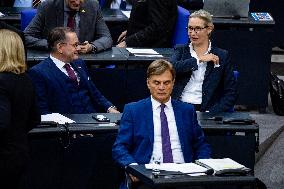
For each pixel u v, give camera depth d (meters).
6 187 11.05
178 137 12.37
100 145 13.14
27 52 17.02
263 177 16.23
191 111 12.57
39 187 12.85
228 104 15.19
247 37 19.88
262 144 17.38
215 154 13.26
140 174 10.53
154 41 19.08
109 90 16.34
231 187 12.70
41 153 12.77
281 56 26.25
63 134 12.73
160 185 10.12
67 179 13.03
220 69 15.30
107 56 16.80
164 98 12.27
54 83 14.72
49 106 14.73
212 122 13.36
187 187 11.19
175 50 15.67
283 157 17.44
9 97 10.91
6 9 21.14
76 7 17.80
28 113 11.33
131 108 12.31
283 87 20.09
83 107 15.16
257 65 20.03
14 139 10.97
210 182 10.34
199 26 15.22
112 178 13.27
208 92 15.27
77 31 18.05
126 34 19.58
